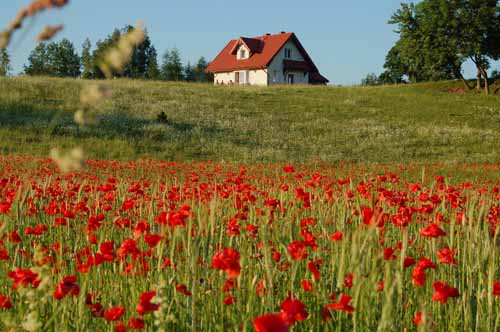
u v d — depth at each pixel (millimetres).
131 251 3436
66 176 11578
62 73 73812
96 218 4926
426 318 2459
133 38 1146
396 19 63500
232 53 76250
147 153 26656
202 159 27000
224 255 2770
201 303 3506
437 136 35250
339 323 3162
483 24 57344
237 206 6242
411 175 20750
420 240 5699
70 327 3191
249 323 3201
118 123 31031
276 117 38938
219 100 42812
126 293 3945
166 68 102062
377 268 2996
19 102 32719
